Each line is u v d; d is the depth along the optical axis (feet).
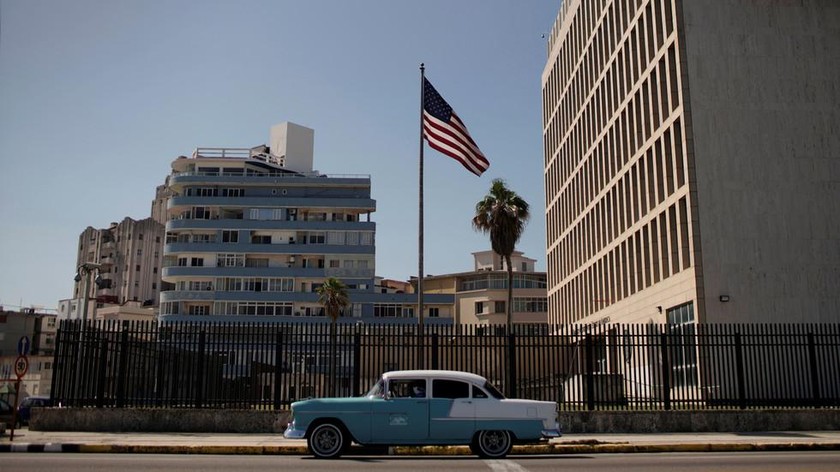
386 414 47.16
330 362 64.80
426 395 47.62
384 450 51.78
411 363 65.31
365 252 256.32
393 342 65.31
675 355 73.36
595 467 40.29
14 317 280.31
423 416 47.19
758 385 68.18
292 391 64.44
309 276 252.42
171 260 257.96
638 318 138.21
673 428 64.28
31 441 53.88
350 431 46.88
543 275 289.12
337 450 46.75
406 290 320.29
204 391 65.36
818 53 115.75
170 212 265.54
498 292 284.41
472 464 42.47
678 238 116.06
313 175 277.64
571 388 69.62
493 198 152.97
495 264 335.06
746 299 107.04
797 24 116.57
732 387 68.33
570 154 207.72
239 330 66.18
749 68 114.83
